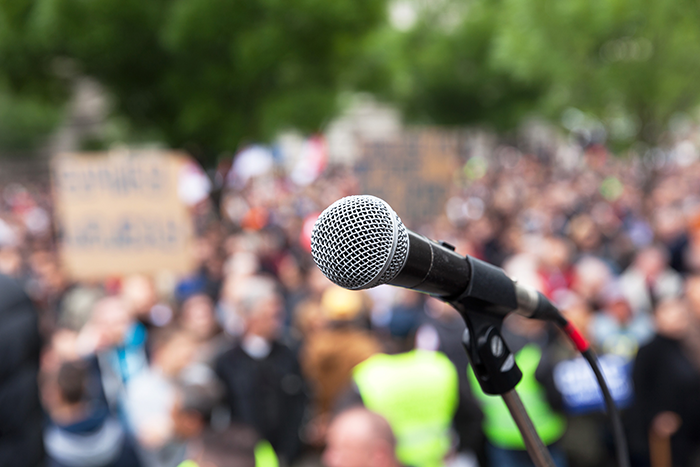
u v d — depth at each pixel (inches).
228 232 426.0
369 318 172.6
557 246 230.7
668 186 373.7
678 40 282.5
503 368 37.7
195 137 464.8
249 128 472.4
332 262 29.7
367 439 72.4
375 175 242.1
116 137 638.5
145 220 197.8
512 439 123.5
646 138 343.6
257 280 145.6
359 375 107.3
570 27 302.4
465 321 37.7
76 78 470.3
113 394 138.2
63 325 143.2
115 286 225.1
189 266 199.0
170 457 125.0
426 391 106.1
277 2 410.0
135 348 161.9
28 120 1364.4
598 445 124.9
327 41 444.1
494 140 1168.8
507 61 337.1
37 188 1187.9
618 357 133.6
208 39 408.2
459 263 35.0
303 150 587.5
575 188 554.9
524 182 721.0
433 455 105.7
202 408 95.0
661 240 245.6
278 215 526.0
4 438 81.4
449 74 968.3
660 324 126.0
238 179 645.3
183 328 156.6
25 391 84.0
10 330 82.3
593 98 332.5
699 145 674.2
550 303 41.2
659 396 125.3
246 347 138.2
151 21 404.5
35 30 399.9
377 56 578.9
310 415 166.9
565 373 123.6
